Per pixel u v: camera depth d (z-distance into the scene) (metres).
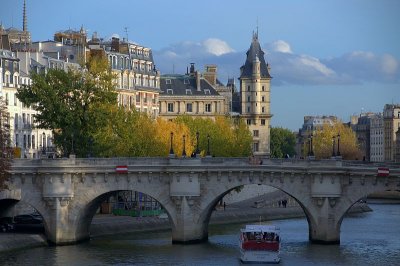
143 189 150.88
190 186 150.12
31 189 149.75
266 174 150.25
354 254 139.88
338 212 148.75
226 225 189.12
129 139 178.88
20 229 157.75
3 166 139.38
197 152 153.38
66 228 149.75
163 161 150.62
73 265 129.12
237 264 131.50
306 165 148.62
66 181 149.50
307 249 144.88
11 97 199.75
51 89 166.88
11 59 199.50
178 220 150.75
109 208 187.38
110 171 150.00
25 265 128.75
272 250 132.25
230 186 150.75
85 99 168.75
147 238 159.62
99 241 155.00
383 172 145.00
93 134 169.25
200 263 131.88
